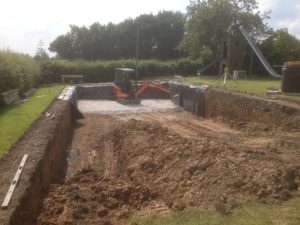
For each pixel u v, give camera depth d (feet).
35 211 25.95
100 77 122.21
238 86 78.33
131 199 30.71
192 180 30.63
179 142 40.29
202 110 75.00
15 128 40.34
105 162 43.91
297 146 37.14
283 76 61.82
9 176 26.53
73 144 51.31
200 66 134.62
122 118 70.95
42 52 130.21
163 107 85.51
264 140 41.63
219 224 21.77
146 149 41.24
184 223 23.00
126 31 197.67
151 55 201.46
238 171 29.09
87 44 199.31
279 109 52.85
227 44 118.11
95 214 27.73
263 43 128.06
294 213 22.68
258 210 23.40
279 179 27.43
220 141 40.22
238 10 122.42
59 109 55.42
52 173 36.55
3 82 59.26
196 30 123.75
